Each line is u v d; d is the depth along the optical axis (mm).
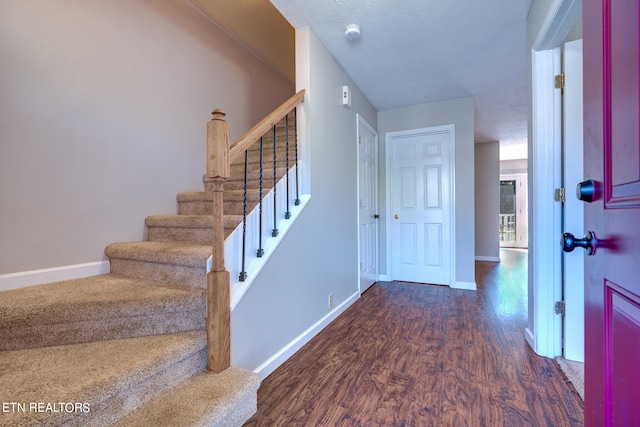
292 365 1900
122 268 2027
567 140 1832
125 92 2197
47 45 1781
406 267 4078
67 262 1889
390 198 4125
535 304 2004
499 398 1535
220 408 1200
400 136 4047
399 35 2387
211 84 2926
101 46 2049
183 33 2646
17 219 1682
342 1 2006
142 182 2318
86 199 1982
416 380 1711
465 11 2096
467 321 2619
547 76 1907
